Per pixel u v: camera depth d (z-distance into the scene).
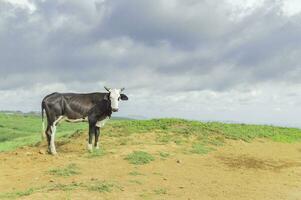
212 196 13.83
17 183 14.73
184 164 18.42
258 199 13.89
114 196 12.80
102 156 18.89
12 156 19.47
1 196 12.66
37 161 18.12
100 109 19.98
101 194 12.84
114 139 23.12
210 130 26.28
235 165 19.31
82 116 19.89
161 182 15.03
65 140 24.33
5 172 16.41
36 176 15.57
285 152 24.17
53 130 19.77
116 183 14.22
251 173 18.05
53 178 15.14
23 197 12.43
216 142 23.72
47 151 20.28
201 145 22.62
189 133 24.70
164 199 12.95
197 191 14.30
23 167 17.17
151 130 25.16
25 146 24.22
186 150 21.12
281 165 20.36
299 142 28.31
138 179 15.14
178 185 14.84
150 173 16.28
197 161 19.28
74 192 12.89
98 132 20.48
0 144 29.31
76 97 19.94
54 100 19.64
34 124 50.69
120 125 26.69
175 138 23.42
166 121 27.62
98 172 15.99
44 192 12.89
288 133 30.73
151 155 19.23
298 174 18.64
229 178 16.73
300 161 21.84
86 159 18.34
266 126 32.59
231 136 25.83
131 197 12.83
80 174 15.70
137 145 21.52
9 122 51.16
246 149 23.41
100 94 20.25
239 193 14.49
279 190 15.36
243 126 30.41
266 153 23.05
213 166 18.66
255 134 28.05
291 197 14.43
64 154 19.84
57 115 19.66
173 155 19.86
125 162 17.84
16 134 40.31
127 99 20.31
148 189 13.94
